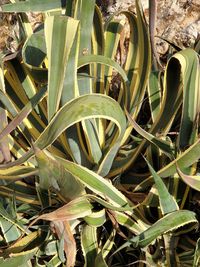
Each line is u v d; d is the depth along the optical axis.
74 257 1.82
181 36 2.63
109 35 2.28
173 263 1.89
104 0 2.75
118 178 2.02
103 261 1.77
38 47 1.95
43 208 1.96
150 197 1.87
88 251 1.92
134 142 2.18
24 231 1.84
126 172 2.13
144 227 1.92
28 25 2.25
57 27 1.71
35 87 2.22
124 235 1.88
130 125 2.08
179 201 1.98
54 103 1.75
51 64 1.73
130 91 2.16
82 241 1.93
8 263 1.86
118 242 2.04
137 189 2.02
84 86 2.11
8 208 2.04
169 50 2.47
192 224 1.91
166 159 2.02
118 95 2.44
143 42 2.01
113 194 1.83
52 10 2.04
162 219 1.75
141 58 2.04
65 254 1.97
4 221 1.98
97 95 1.70
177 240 1.93
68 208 1.76
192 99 1.87
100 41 2.18
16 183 2.12
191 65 1.83
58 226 1.81
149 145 2.02
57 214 1.73
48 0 2.02
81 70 2.05
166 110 2.01
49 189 1.90
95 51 2.20
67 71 1.83
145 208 1.99
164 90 1.95
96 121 2.08
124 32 2.56
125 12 2.05
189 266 1.88
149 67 2.00
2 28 2.86
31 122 2.20
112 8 2.73
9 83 2.21
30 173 1.74
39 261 2.06
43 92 1.80
